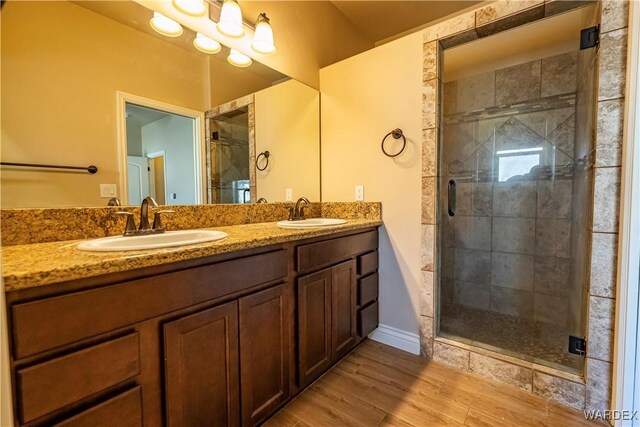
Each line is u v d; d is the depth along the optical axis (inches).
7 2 39.6
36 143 42.2
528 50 83.7
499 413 53.8
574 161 77.2
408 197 75.5
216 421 40.6
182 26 58.8
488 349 67.1
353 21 103.3
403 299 77.2
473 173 103.4
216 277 39.8
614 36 49.3
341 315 66.2
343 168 87.4
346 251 67.1
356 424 51.4
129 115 52.4
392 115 77.2
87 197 47.2
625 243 48.4
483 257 102.4
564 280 88.0
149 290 32.9
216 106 66.1
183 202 60.5
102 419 29.5
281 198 81.2
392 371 67.3
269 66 76.1
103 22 49.1
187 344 36.7
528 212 94.4
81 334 28.0
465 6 94.7
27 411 24.9
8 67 39.7
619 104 49.3
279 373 50.8
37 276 24.7
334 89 88.5
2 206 39.2
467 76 102.2
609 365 51.7
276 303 49.7
